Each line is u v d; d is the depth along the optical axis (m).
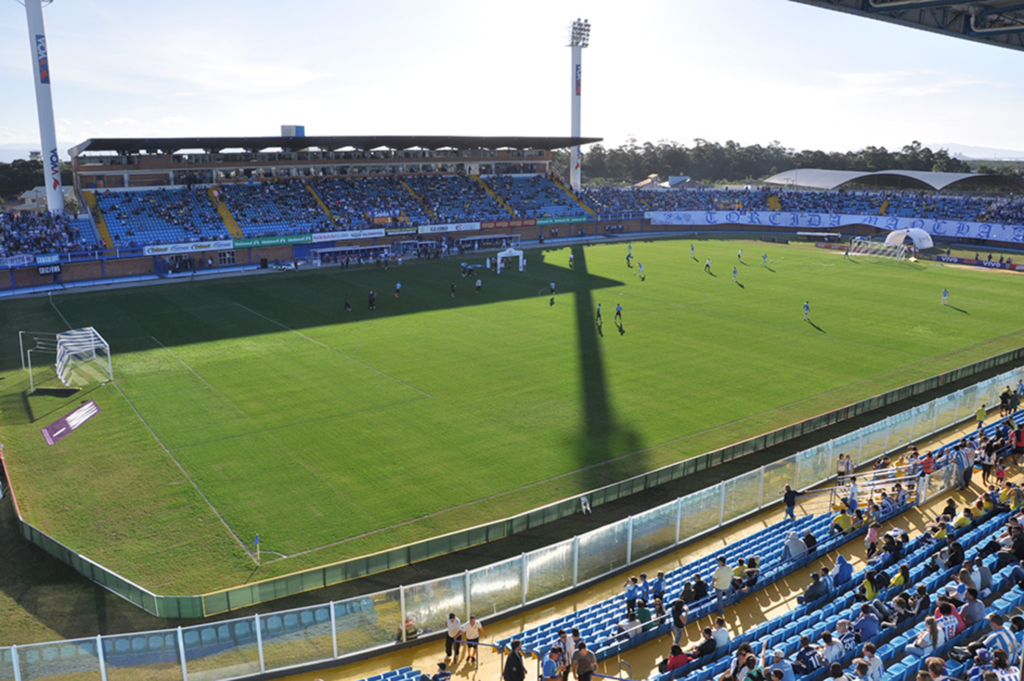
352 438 37.28
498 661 20.55
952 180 126.88
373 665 20.73
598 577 25.02
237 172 103.56
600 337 57.19
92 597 24.22
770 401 42.97
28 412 41.00
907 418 35.28
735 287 78.56
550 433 38.00
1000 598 19.34
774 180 152.75
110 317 63.12
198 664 19.58
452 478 32.97
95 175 92.69
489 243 110.44
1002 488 28.91
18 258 76.06
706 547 27.16
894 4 28.31
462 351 53.03
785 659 17.36
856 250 106.69
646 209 136.00
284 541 27.69
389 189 113.25
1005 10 30.66
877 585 20.59
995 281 83.06
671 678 17.91
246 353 52.19
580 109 133.50
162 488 31.86
